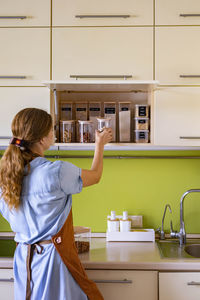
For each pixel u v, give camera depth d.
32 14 2.01
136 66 1.99
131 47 1.99
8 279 1.78
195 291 1.74
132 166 2.39
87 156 2.38
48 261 1.48
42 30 2.01
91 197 2.40
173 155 2.37
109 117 2.15
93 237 2.36
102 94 2.32
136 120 2.09
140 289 1.76
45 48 2.01
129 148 2.11
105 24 1.99
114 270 1.77
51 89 2.04
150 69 1.99
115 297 1.77
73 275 1.52
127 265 1.75
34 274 1.50
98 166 1.66
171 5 1.98
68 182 1.47
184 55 1.98
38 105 2.02
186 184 2.37
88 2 1.99
